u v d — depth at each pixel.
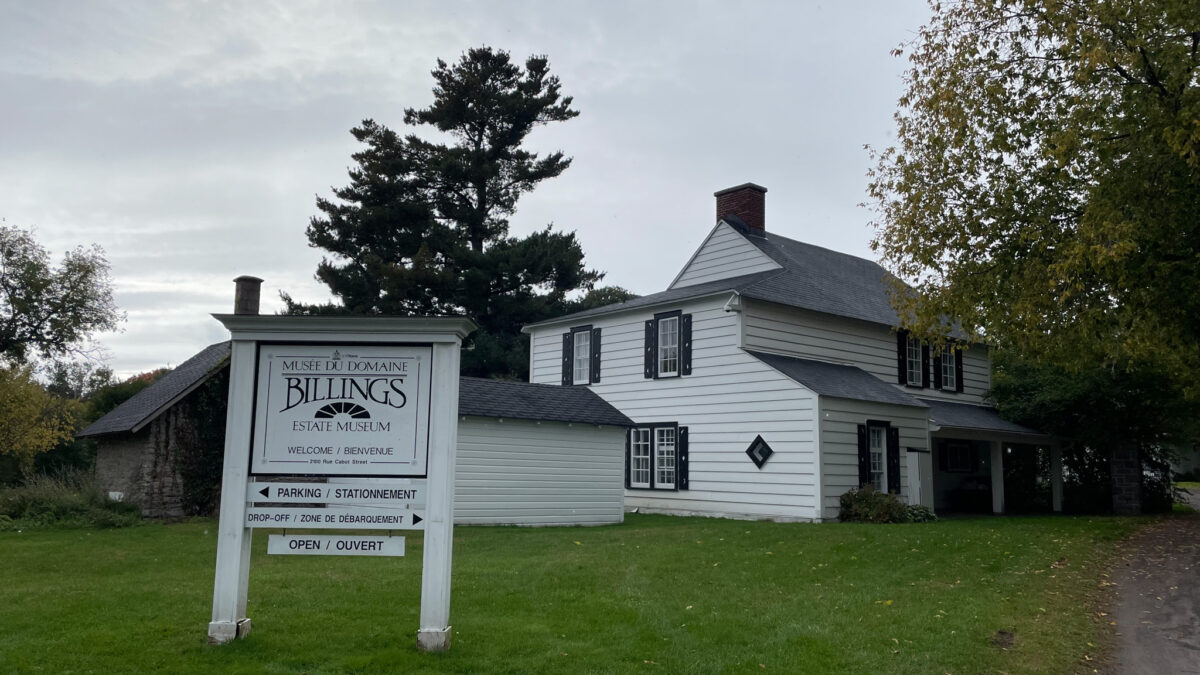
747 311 21.70
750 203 26.75
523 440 19.53
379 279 37.41
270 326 7.35
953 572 11.60
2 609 8.15
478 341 37.53
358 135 40.88
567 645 7.43
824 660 7.22
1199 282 12.37
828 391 19.72
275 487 7.28
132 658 6.56
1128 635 8.55
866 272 29.45
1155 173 12.22
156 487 20.19
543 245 39.31
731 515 21.27
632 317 24.80
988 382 28.78
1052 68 13.07
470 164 39.97
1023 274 13.07
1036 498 28.08
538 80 42.66
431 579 7.14
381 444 7.29
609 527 18.47
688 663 7.02
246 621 7.29
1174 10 11.59
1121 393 22.72
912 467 21.56
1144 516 22.23
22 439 28.89
